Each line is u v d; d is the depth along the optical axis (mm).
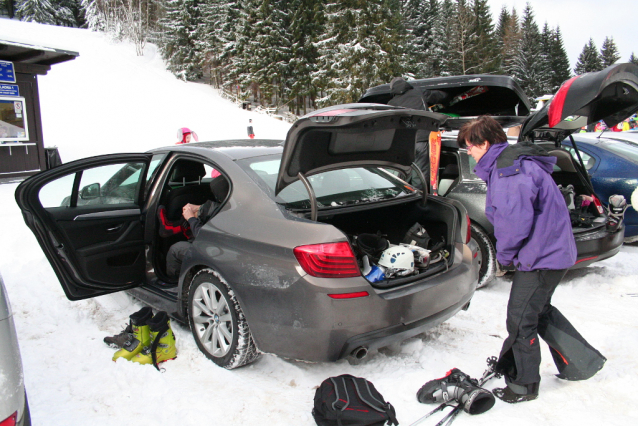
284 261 2285
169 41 51562
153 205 3342
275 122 26625
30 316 3396
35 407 2270
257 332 2408
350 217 3084
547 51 72188
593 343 2951
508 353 2367
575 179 4461
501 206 2123
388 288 2408
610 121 3070
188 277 2898
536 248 2146
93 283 3102
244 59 46594
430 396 2270
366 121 2236
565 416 2156
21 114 9164
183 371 2656
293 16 45031
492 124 2227
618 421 2104
